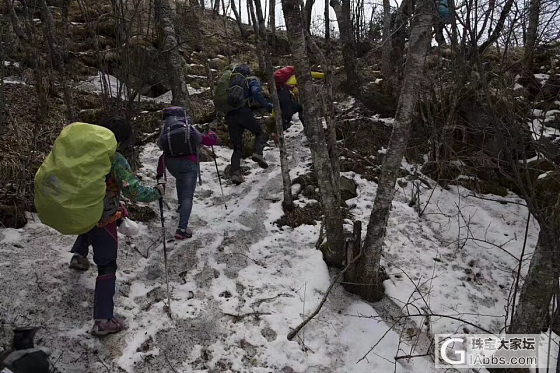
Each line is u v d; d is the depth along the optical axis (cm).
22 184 420
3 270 347
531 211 291
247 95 535
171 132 434
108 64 758
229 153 655
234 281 395
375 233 381
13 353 192
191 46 999
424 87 599
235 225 471
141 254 412
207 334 338
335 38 1246
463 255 480
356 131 660
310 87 386
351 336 358
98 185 287
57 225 286
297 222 489
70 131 292
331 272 423
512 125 305
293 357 330
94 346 311
